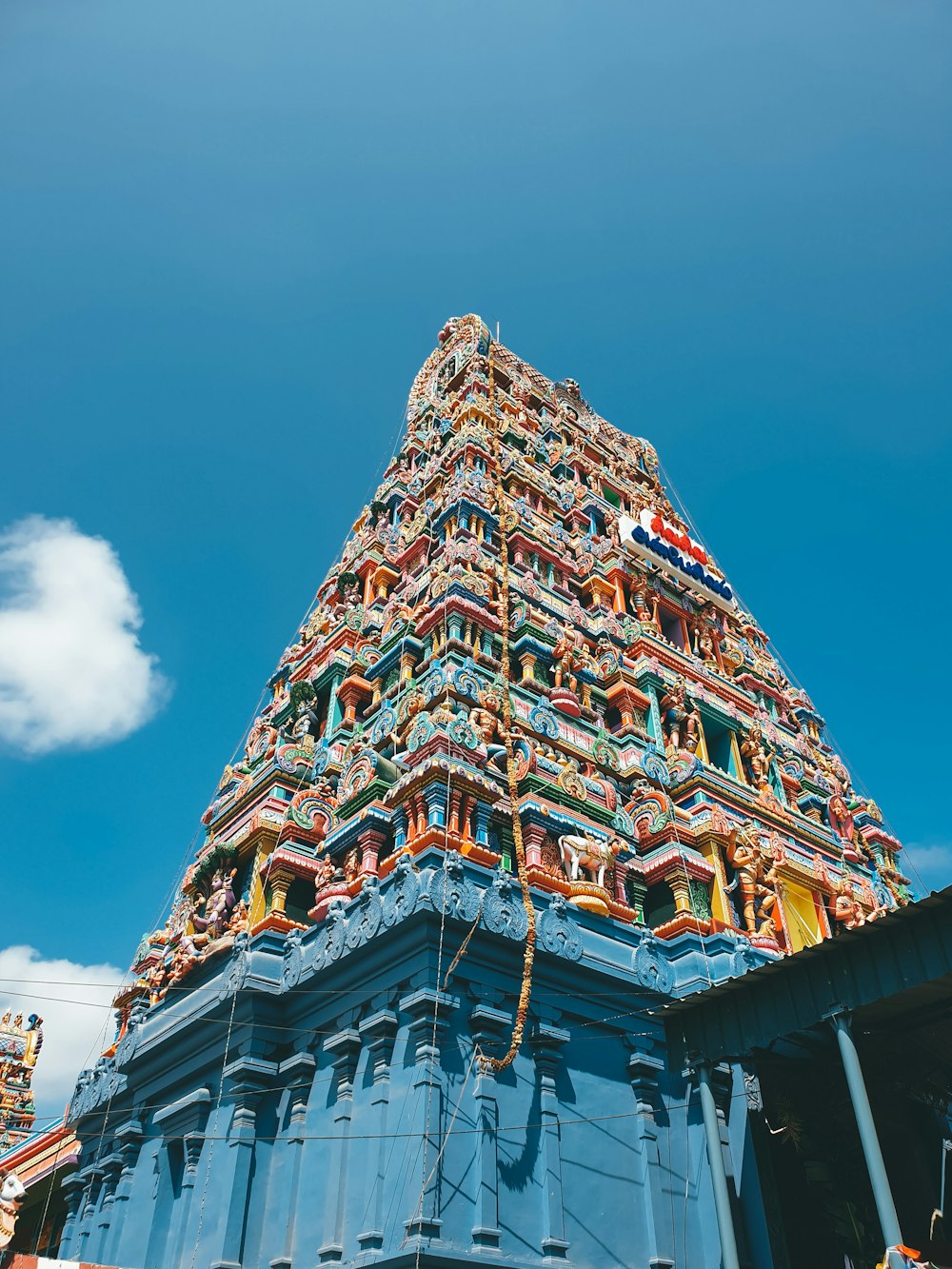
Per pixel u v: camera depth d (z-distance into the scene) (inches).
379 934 856.9
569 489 1782.7
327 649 1503.4
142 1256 922.7
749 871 1164.5
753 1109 973.2
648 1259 828.6
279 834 1203.9
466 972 840.3
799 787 1544.0
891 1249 654.5
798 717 1814.7
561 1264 757.3
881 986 762.8
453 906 841.5
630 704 1365.7
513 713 1202.0
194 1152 915.4
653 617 1616.6
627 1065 922.7
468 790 1036.5
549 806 1097.4
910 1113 1039.6
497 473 1658.5
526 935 884.0
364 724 1327.5
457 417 1798.7
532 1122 822.5
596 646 1459.2
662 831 1170.0
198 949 1102.4
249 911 1144.2
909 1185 995.3
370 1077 826.8
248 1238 831.7
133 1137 1045.8
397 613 1460.4
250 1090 898.7
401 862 927.0
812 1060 964.0
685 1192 889.5
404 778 1050.7
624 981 943.0
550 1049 865.5
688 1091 947.3
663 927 1074.1
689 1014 894.4
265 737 1456.7
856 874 1396.4
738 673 1699.1
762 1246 871.1
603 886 1051.9
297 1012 940.6
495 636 1316.4
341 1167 798.5
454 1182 740.0
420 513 1631.4
